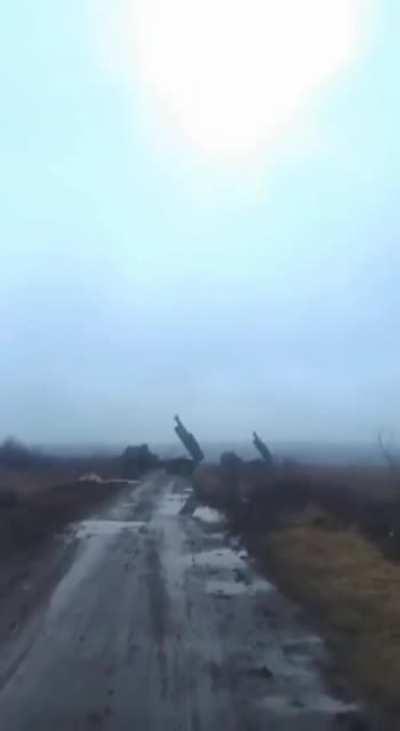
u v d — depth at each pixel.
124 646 18.58
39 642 18.95
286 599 24.27
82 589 25.86
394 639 18.41
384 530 36.12
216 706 14.24
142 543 37.81
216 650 18.19
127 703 14.43
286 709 14.09
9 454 118.69
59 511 52.22
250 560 32.41
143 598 24.38
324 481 52.34
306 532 37.78
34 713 13.87
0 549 35.19
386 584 25.00
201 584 26.88
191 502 62.44
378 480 52.84
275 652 18.02
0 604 23.41
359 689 15.21
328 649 18.25
